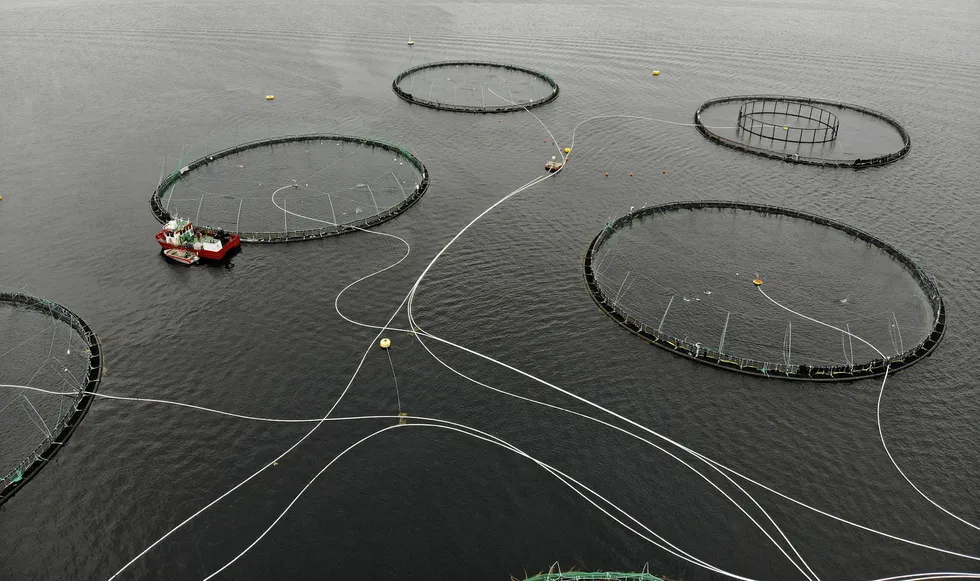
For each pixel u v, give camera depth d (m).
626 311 131.62
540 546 89.31
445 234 155.75
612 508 94.44
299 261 145.50
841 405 111.38
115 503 94.81
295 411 108.94
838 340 125.38
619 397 112.44
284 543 89.38
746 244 154.62
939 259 149.50
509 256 148.00
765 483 98.44
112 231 156.50
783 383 115.44
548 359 120.00
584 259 147.25
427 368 117.44
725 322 129.50
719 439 105.25
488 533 90.69
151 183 176.88
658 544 90.12
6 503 95.12
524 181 179.88
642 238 156.12
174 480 97.94
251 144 196.62
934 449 103.75
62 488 97.00
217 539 89.94
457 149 197.38
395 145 197.75
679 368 118.50
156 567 86.88
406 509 93.56
